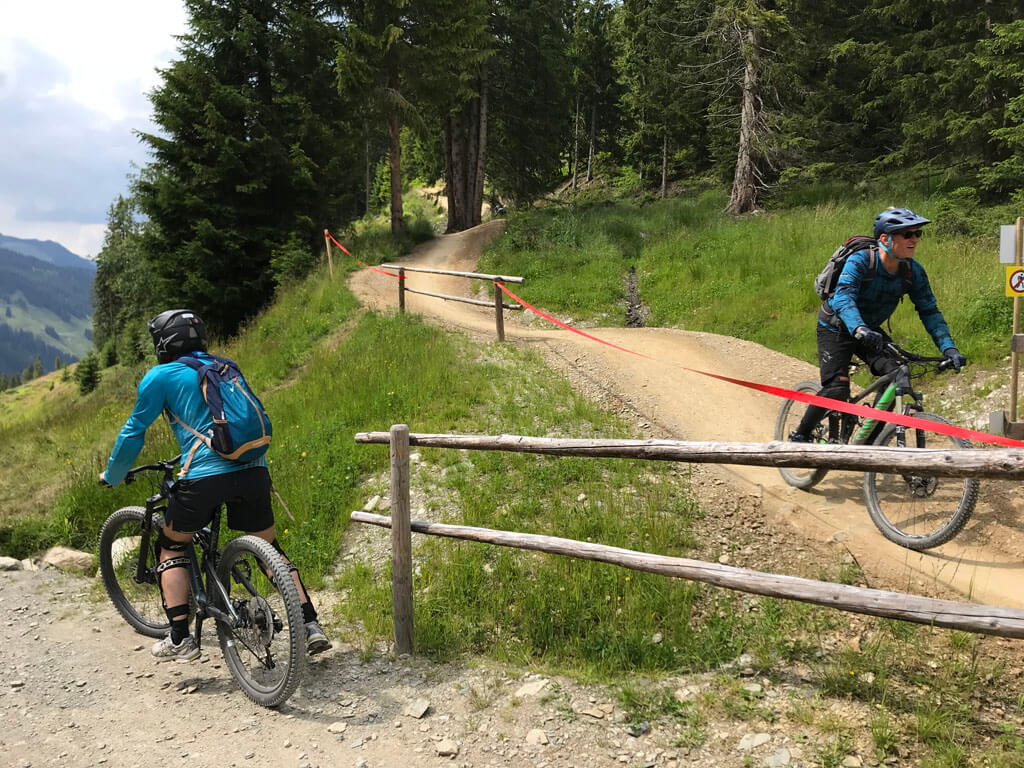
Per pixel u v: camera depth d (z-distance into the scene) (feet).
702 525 16.42
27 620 15.10
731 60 69.67
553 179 116.98
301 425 26.35
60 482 27.40
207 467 11.50
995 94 52.37
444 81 77.61
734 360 29.32
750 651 11.55
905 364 14.99
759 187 69.41
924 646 11.18
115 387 63.16
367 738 10.16
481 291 55.72
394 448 12.37
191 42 71.20
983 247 38.11
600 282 52.13
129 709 11.27
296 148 69.97
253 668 12.14
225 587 12.14
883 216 15.08
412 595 12.74
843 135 70.03
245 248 70.59
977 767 8.29
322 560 17.17
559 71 104.68
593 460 19.44
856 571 13.83
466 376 27.99
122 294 130.93
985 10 54.85
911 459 7.74
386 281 60.08
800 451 8.61
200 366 11.77
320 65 76.07
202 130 67.26
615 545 15.15
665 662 11.50
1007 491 15.83
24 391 285.43
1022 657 10.74
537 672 11.62
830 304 15.85
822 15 75.92
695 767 8.85
